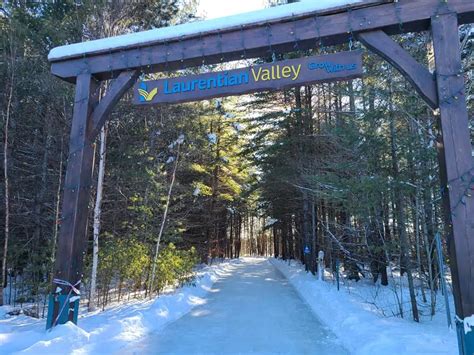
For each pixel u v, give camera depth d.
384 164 8.22
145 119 12.27
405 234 8.06
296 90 15.62
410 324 6.70
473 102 7.79
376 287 12.11
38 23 11.67
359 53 5.10
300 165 14.02
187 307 9.19
